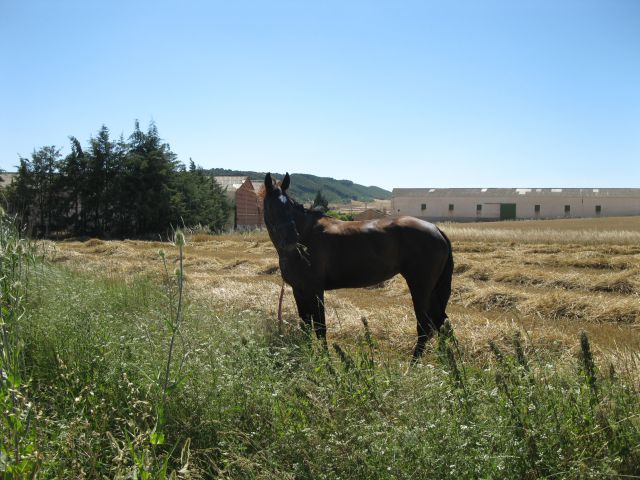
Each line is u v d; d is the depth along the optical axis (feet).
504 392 12.21
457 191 276.21
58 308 19.43
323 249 24.50
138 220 131.03
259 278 51.24
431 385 12.59
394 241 24.21
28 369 16.03
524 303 35.35
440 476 10.28
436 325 24.17
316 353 16.14
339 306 34.73
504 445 10.96
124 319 22.04
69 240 113.50
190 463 11.67
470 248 77.51
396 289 42.47
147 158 130.00
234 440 12.33
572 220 207.10
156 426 11.41
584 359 12.84
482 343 24.35
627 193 261.24
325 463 10.82
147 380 14.06
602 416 11.32
